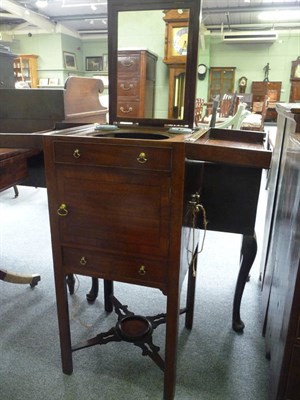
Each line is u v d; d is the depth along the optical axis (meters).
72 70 10.52
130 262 1.04
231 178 1.25
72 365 1.28
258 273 2.03
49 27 9.20
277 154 1.52
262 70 10.35
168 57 1.22
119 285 1.89
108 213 1.00
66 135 0.98
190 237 1.17
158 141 0.89
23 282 1.80
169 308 1.05
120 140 0.91
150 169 0.91
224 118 3.30
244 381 1.26
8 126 1.93
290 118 1.06
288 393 0.95
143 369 1.31
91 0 7.43
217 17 8.90
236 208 1.29
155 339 1.47
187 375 1.28
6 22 9.88
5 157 1.25
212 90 10.55
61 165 0.99
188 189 1.02
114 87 1.28
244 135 1.29
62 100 1.85
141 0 1.15
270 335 1.26
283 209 1.16
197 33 1.15
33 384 1.24
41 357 1.36
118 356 1.37
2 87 2.00
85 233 1.05
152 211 0.96
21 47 10.12
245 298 1.78
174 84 1.24
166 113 1.27
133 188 0.95
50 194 1.04
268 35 9.54
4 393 1.20
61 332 1.21
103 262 1.07
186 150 0.92
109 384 1.24
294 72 9.94
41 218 2.86
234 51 10.35
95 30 10.52
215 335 1.50
